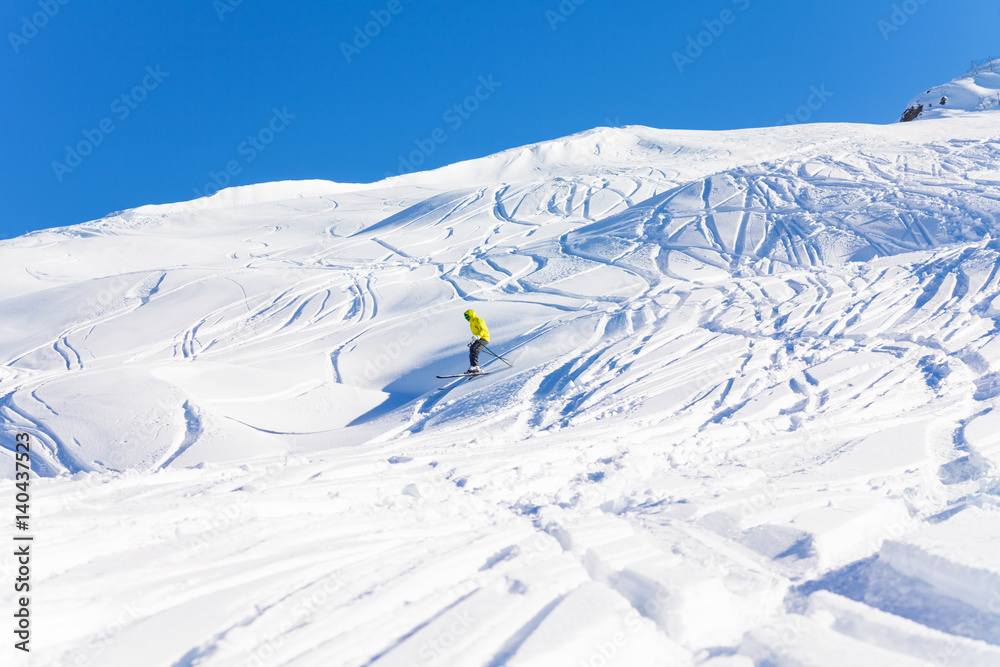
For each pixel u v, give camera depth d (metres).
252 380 13.67
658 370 10.73
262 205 71.00
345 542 3.24
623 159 74.38
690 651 2.29
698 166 60.84
